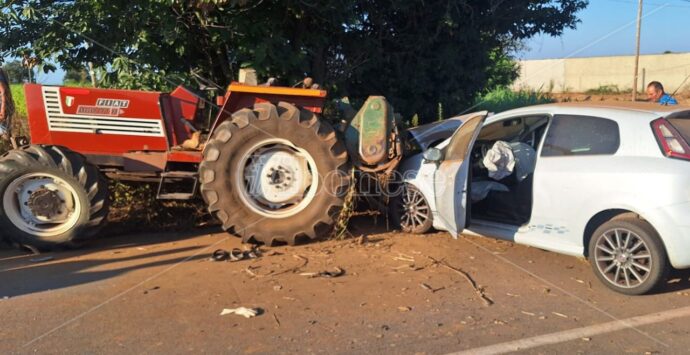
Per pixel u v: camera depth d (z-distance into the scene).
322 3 8.47
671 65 39.09
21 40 8.50
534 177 5.58
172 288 5.07
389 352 3.88
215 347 3.95
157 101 6.77
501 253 6.11
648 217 4.71
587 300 4.81
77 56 8.73
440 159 6.29
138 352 3.87
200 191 6.67
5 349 3.90
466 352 3.87
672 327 4.27
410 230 6.81
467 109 11.84
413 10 10.10
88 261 5.89
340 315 4.50
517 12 11.20
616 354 3.85
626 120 5.11
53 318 4.42
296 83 8.72
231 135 6.18
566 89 41.69
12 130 7.62
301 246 6.39
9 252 6.27
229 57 8.84
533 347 3.95
